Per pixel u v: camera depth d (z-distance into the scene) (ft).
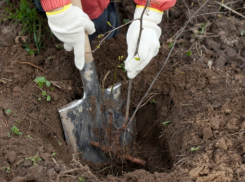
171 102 4.80
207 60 5.02
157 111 4.91
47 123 4.56
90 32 4.30
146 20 4.24
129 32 4.28
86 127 4.69
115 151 4.75
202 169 3.97
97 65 5.00
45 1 3.98
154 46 4.20
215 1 5.66
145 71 4.93
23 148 4.08
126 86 4.83
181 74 4.86
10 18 5.45
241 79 4.68
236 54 5.04
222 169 3.93
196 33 5.31
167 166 4.59
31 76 4.91
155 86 4.86
